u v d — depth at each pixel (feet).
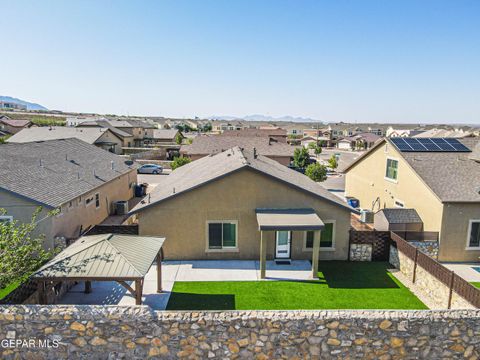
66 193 62.39
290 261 57.57
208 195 56.29
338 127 480.23
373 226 76.43
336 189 121.49
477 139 77.77
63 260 37.11
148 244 43.86
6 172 58.49
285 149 162.91
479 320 31.60
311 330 30.91
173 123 467.93
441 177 63.67
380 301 45.09
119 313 30.42
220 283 49.32
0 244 33.50
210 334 30.73
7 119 281.95
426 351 31.68
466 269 57.26
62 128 193.47
